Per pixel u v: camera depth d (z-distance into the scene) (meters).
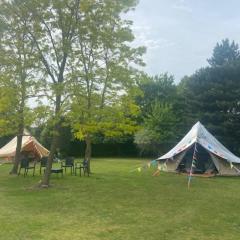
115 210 12.70
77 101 17.33
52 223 10.80
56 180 20.56
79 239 9.23
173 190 17.34
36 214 12.00
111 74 18.75
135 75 21.20
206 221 11.21
